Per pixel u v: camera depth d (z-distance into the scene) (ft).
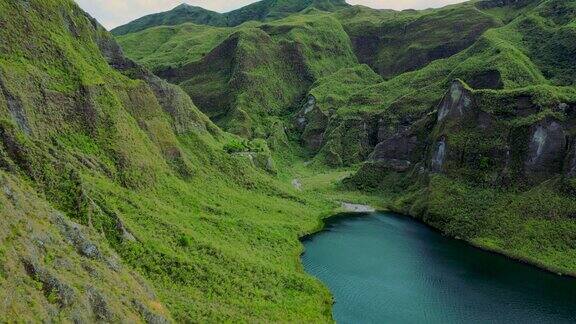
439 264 382.22
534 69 643.04
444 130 550.36
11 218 162.81
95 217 236.22
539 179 460.14
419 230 471.21
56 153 256.73
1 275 139.13
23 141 235.61
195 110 564.30
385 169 622.54
